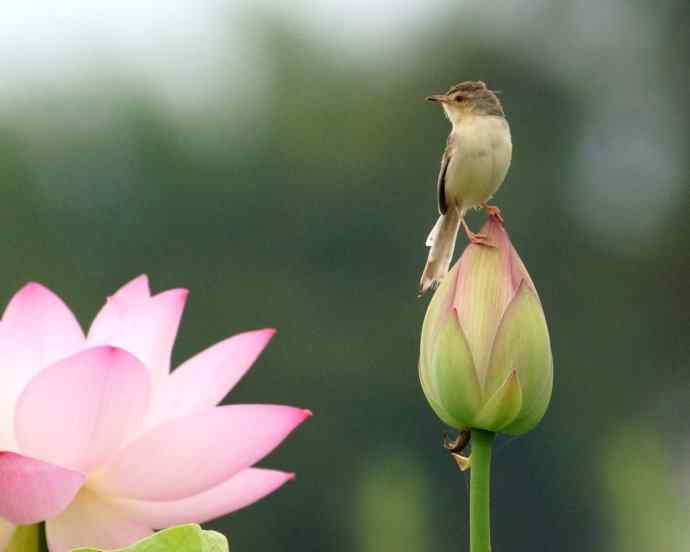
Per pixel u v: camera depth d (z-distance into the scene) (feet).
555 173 99.30
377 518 79.46
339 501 81.10
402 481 80.69
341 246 93.61
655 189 97.14
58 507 5.19
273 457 80.89
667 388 87.61
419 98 101.91
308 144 98.22
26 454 5.35
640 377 87.97
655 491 76.84
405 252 93.76
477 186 16.34
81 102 97.40
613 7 104.99
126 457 5.33
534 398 6.07
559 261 94.32
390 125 100.27
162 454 5.34
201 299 91.97
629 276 93.66
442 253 16.47
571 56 103.71
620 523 74.28
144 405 5.43
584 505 75.92
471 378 6.02
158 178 95.96
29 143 95.40
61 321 5.70
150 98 99.09
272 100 100.58
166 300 5.76
